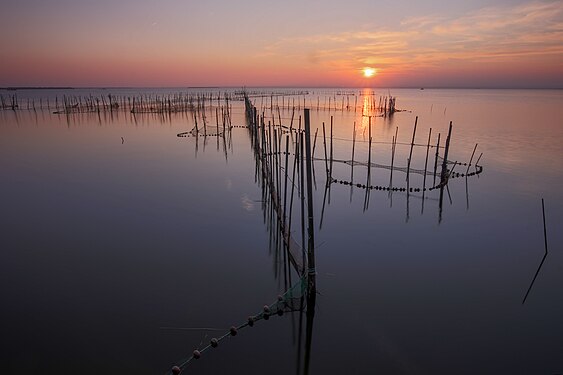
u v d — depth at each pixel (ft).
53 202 78.38
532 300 47.37
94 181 94.02
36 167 107.96
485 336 41.34
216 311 44.47
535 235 65.21
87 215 71.51
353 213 75.15
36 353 37.83
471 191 88.12
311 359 38.14
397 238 64.18
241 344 39.83
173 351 38.60
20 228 65.36
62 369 36.14
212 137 166.50
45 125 202.59
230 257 56.39
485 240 63.67
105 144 145.79
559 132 167.53
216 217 71.10
